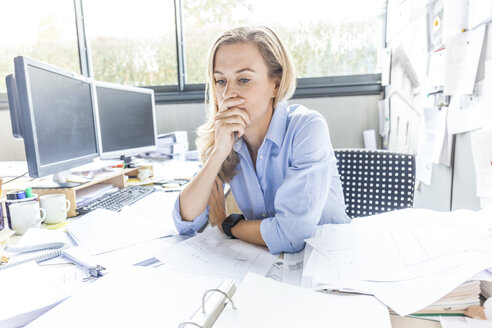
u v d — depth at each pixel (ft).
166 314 1.27
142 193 3.98
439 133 4.13
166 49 8.22
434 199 4.36
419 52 4.83
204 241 2.42
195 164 6.10
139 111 5.36
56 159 3.09
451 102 3.76
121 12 8.20
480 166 3.15
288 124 2.79
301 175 2.36
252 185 2.91
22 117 2.65
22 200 2.77
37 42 8.39
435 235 1.85
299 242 2.20
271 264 2.02
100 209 3.11
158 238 2.54
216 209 2.92
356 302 1.39
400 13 5.77
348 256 1.77
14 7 8.27
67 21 8.27
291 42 7.69
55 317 1.29
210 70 2.69
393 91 6.19
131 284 1.53
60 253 2.17
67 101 3.32
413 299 1.36
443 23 3.91
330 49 7.57
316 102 7.39
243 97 2.51
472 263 1.48
